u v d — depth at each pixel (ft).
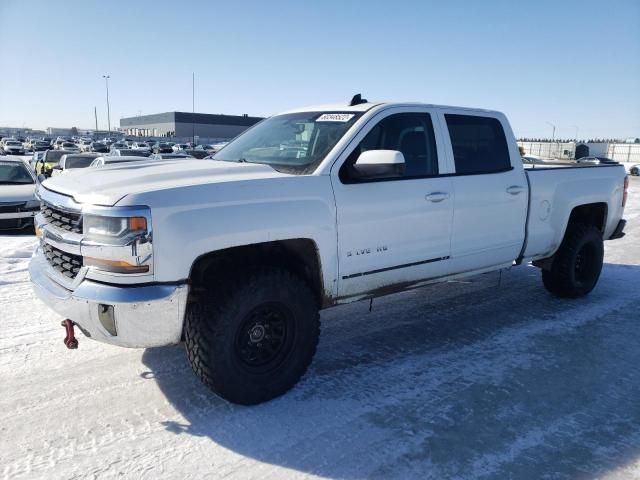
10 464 8.98
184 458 9.31
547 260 18.60
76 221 10.14
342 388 12.03
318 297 12.19
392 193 12.91
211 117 346.54
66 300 9.98
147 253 9.48
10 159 37.29
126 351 13.60
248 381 10.86
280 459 9.36
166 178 10.70
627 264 24.94
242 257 11.38
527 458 9.52
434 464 9.30
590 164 20.30
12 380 11.91
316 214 11.50
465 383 12.40
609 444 10.03
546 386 12.34
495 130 15.98
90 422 10.36
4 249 24.61
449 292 19.85
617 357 14.08
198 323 10.43
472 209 14.82
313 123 13.76
